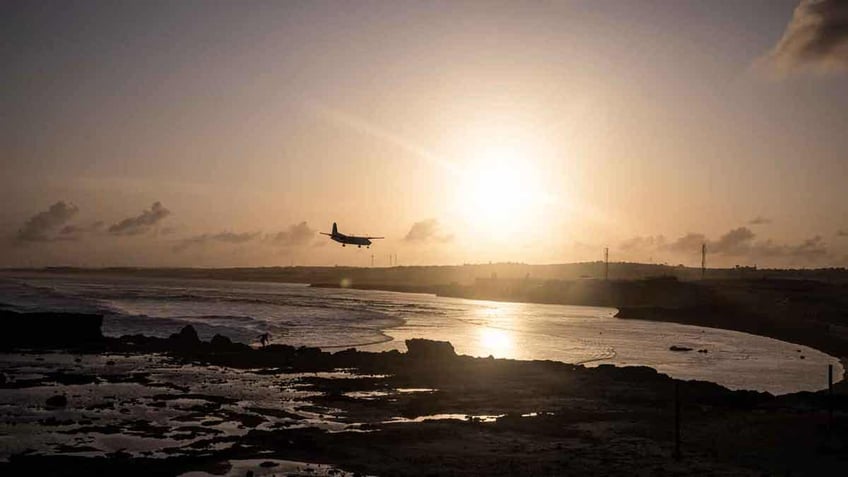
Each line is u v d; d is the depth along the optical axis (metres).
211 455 24.11
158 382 40.66
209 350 56.72
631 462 24.09
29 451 24.48
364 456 24.59
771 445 26.50
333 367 48.53
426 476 22.27
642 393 38.94
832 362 66.19
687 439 27.75
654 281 193.12
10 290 174.12
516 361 51.25
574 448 26.17
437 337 82.12
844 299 152.38
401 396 37.94
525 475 22.52
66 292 179.75
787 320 117.25
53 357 50.97
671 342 83.69
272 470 22.64
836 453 25.31
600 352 69.31
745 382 50.72
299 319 106.75
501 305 196.25
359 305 166.25
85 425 28.66
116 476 21.59
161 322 88.88
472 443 26.83
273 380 42.72
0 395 34.56
